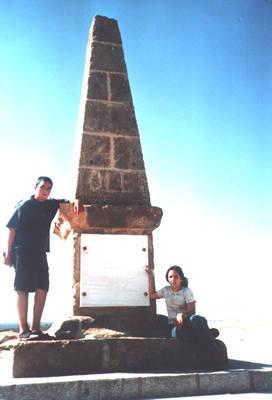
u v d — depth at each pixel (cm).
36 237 404
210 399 304
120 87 558
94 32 579
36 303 393
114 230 472
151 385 321
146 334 422
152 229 487
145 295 452
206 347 378
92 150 512
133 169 521
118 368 354
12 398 290
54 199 438
